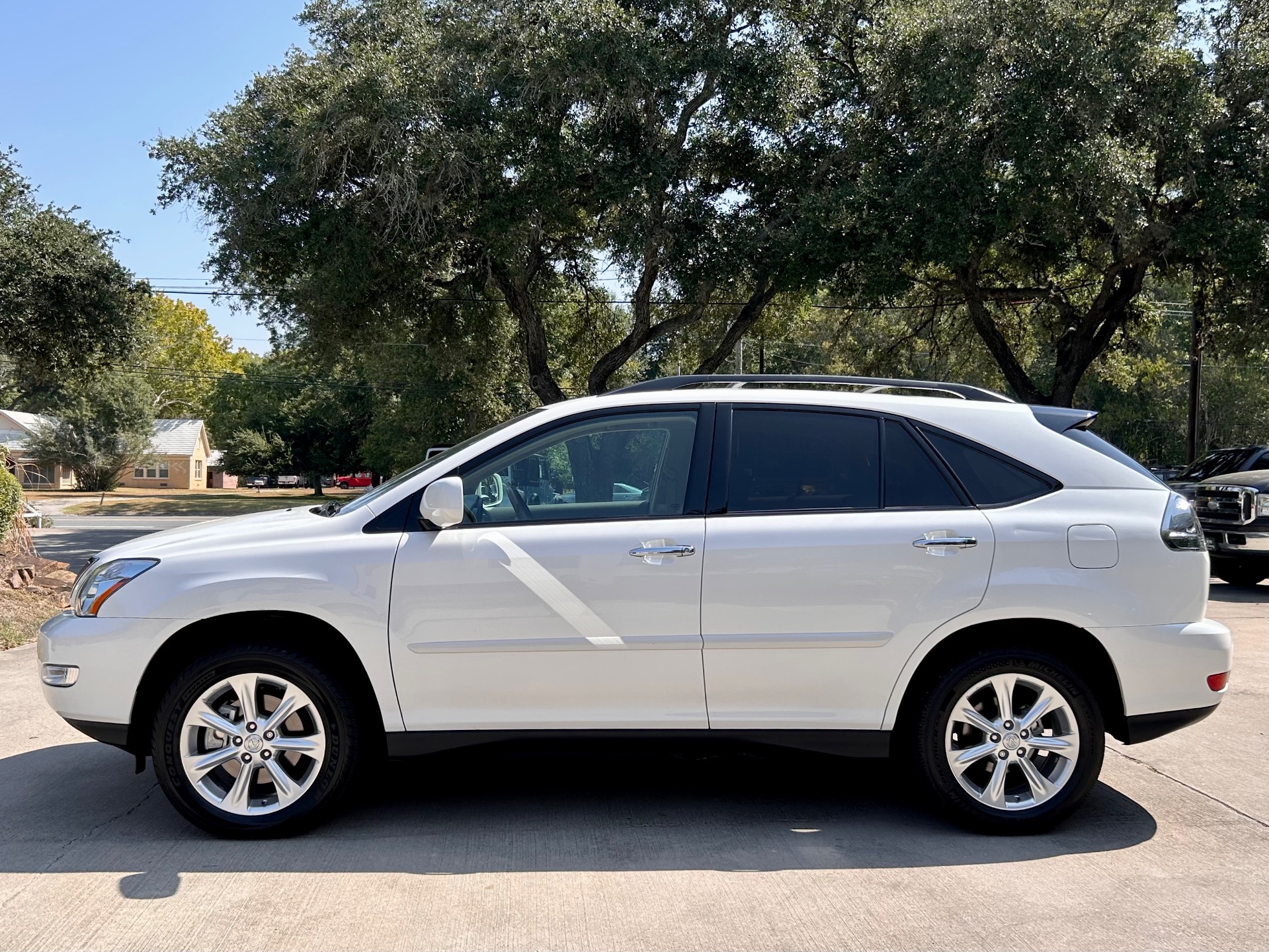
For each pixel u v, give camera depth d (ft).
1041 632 14.21
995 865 12.84
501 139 60.29
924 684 13.87
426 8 65.51
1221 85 62.18
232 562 13.65
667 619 13.60
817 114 68.23
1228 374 147.54
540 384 73.92
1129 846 13.50
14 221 74.64
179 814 14.53
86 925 10.97
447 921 11.16
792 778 16.63
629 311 90.27
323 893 11.86
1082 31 56.70
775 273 65.77
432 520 13.47
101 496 163.53
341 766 13.55
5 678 23.18
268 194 64.18
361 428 205.77
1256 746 18.29
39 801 15.17
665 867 12.73
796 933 10.93
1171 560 13.96
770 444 14.37
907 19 62.08
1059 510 14.02
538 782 16.37
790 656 13.64
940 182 59.67
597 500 14.29
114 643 13.46
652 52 60.44
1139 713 13.85
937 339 89.86
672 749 13.83
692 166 67.05
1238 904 11.68
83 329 78.33
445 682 13.58
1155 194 64.34
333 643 14.05
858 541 13.67
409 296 73.31
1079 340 72.08
